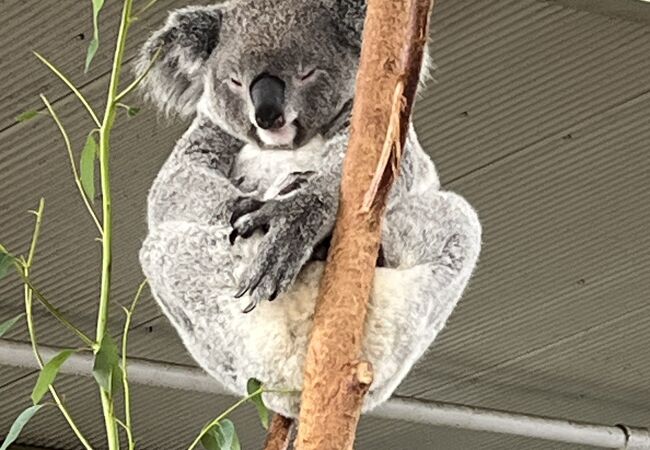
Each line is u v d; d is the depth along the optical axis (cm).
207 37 229
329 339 175
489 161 443
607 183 457
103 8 357
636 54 392
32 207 443
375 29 186
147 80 238
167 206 224
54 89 390
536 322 554
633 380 616
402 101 181
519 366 595
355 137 185
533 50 388
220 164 231
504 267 508
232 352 208
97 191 434
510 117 420
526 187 458
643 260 508
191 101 239
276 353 204
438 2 366
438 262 214
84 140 411
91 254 471
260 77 215
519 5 368
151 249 216
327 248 199
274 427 215
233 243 198
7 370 554
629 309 547
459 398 623
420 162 226
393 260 215
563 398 630
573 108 417
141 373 536
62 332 520
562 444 677
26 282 196
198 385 545
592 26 377
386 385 211
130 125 397
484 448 685
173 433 638
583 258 505
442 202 221
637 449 653
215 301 209
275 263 192
